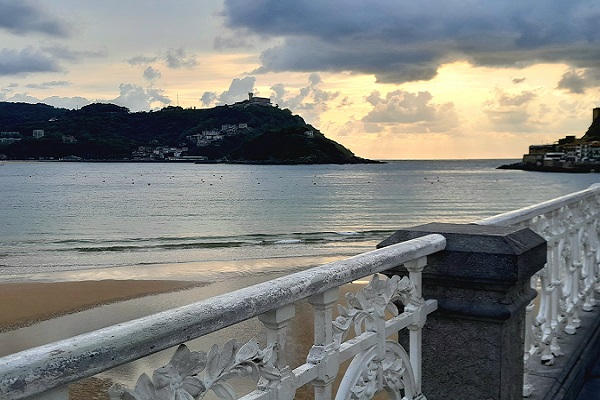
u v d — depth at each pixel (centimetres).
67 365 109
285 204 6769
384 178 13675
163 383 133
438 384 295
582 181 12375
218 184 11119
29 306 1917
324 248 3519
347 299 218
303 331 1214
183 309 139
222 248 3550
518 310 288
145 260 3077
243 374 158
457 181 12294
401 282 252
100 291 2155
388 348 242
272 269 2717
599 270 576
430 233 289
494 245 276
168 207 6462
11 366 100
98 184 11244
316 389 200
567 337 466
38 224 5000
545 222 408
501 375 283
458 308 284
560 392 372
